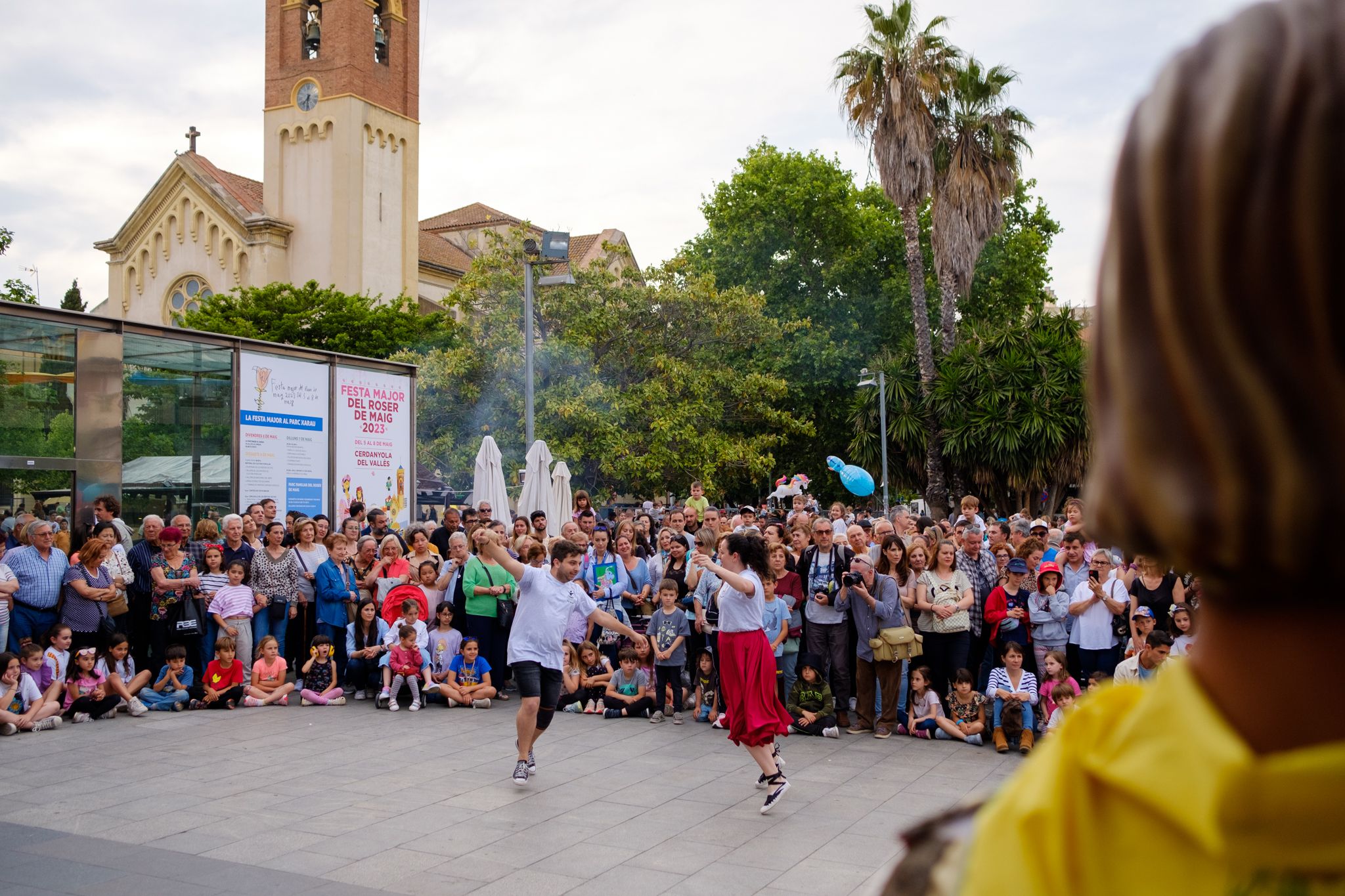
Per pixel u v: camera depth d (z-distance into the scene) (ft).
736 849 19.06
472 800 22.56
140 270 144.46
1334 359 1.06
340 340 100.78
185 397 43.75
